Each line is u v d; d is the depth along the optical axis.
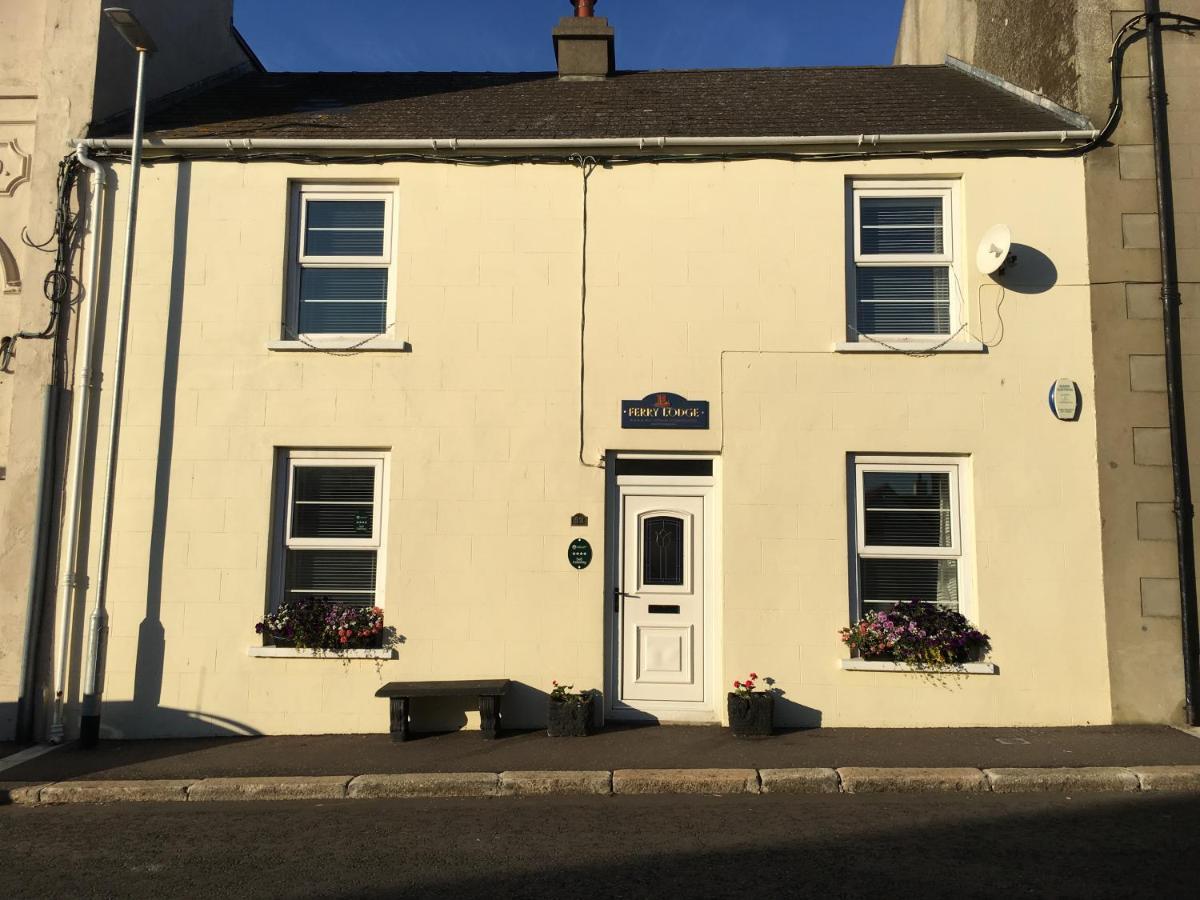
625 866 5.10
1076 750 7.16
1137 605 8.09
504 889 4.80
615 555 8.52
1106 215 8.54
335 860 5.28
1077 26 8.89
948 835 5.55
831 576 8.24
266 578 8.36
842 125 9.15
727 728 8.04
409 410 8.52
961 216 8.70
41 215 8.71
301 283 8.92
